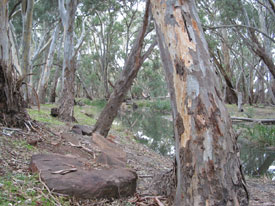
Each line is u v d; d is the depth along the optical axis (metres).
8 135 4.56
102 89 39.72
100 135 6.50
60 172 3.37
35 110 11.45
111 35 32.91
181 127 2.53
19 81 5.28
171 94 2.68
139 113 24.69
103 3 19.05
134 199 3.48
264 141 11.19
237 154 2.50
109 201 3.32
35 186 3.09
